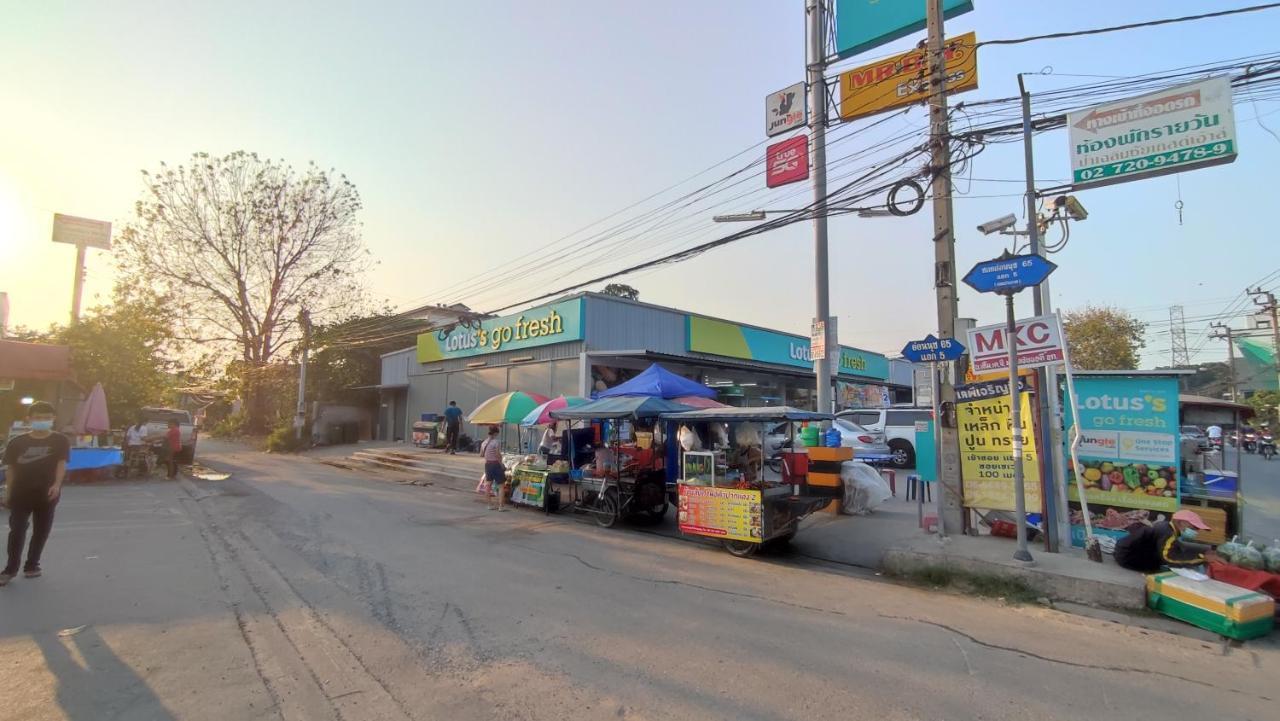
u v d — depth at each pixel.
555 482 12.66
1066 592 6.50
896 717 3.94
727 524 8.77
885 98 11.03
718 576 7.59
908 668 4.73
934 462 9.75
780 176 12.34
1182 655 5.06
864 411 19.52
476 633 5.41
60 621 5.54
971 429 8.59
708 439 12.00
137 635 5.25
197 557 8.16
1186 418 9.02
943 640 5.36
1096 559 7.11
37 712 3.90
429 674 4.55
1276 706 4.19
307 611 5.98
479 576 7.39
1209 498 8.33
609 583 7.18
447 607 6.15
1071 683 4.50
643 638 5.33
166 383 25.33
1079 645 5.27
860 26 11.55
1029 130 8.81
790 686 4.38
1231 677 4.64
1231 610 5.41
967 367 8.98
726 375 24.42
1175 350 48.78
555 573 7.62
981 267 7.61
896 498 13.43
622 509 11.03
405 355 29.98
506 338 22.45
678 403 11.70
